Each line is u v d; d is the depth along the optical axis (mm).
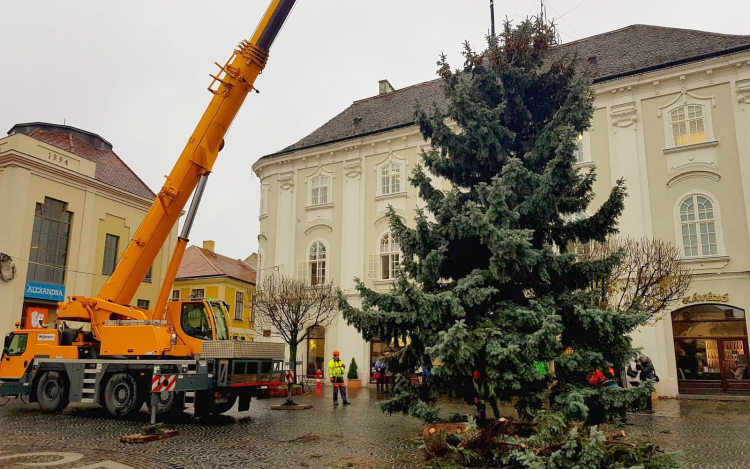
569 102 9281
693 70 20156
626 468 6164
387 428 11539
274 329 25969
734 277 18594
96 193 25609
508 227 8219
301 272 27203
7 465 7836
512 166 8609
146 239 13406
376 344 24531
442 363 7594
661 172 20344
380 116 28812
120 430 11172
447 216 9102
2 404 16078
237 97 13273
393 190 25719
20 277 21719
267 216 29047
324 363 25328
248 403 14227
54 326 14898
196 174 13406
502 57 9672
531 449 6551
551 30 10148
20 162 22031
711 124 19766
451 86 9891
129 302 13875
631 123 21062
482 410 8320
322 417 13438
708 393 18609
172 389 11648
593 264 8625
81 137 30859
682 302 19156
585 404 7418
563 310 8305
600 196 21094
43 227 23078
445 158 10047
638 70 21031
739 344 18453
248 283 40562
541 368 7746
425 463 7594
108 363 13141
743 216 18797
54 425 11859
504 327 7906
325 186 27547
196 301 13891
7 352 14836
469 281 8164
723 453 8898
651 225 20172
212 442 9867
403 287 7828
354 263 25828
